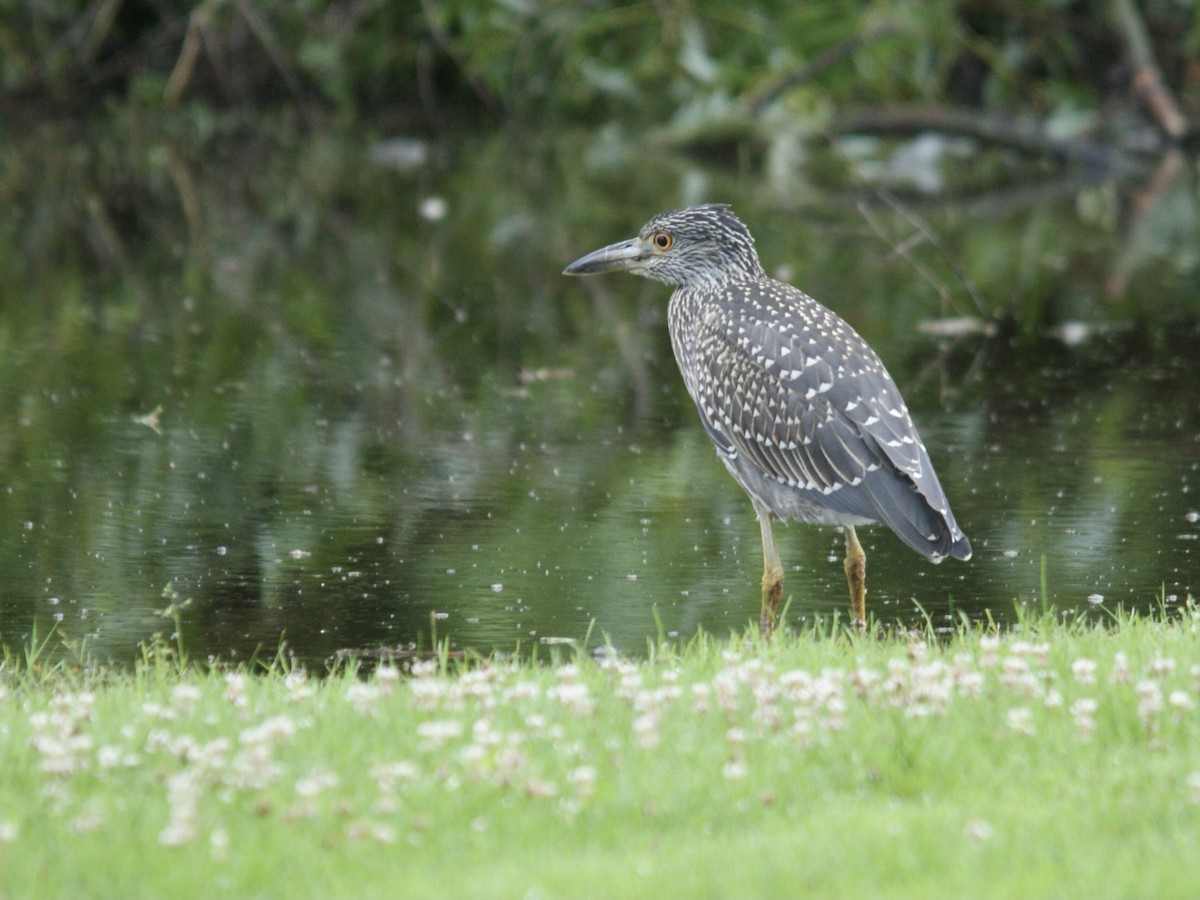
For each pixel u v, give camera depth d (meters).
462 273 23.81
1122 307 21.30
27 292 22.19
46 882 6.28
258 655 10.62
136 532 12.96
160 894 6.23
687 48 32.44
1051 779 7.21
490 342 19.80
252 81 35.75
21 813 6.87
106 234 26.39
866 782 7.24
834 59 32.25
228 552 12.55
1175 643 9.12
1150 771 7.16
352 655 10.59
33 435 15.58
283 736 7.50
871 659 9.09
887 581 12.02
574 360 18.92
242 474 14.47
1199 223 27.33
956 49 34.19
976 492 13.82
